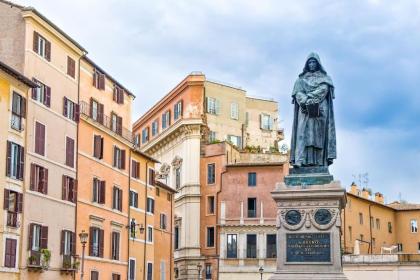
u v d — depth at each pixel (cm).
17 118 4503
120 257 5938
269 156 8219
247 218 7575
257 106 9450
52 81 5003
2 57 4706
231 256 7531
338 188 2145
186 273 7906
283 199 2178
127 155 6219
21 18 4731
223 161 7925
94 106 5669
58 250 4962
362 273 6556
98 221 5575
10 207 4409
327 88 2288
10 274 4341
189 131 8250
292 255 2142
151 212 6662
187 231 7994
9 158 4391
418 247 9556
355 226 8800
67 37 5156
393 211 9769
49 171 4897
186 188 8094
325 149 2286
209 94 8844
